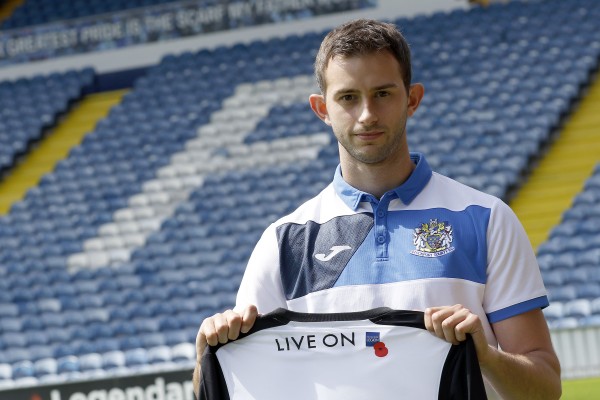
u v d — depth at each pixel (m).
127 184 16.25
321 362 2.62
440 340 2.54
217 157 16.20
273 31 18.20
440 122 15.24
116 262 14.77
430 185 2.74
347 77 2.56
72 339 13.41
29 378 12.36
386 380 2.56
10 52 19.28
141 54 18.73
